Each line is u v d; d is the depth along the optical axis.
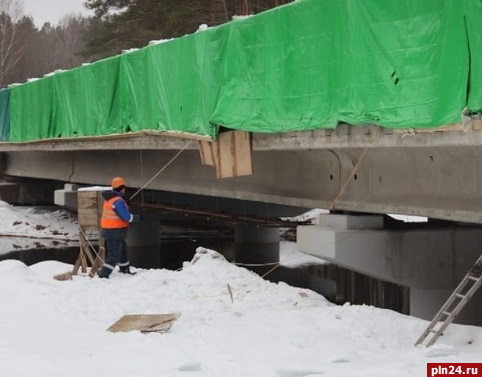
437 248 12.77
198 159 19.20
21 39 85.56
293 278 22.83
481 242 13.10
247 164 13.60
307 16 10.85
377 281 20.03
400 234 12.60
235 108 12.84
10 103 28.88
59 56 98.06
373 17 9.39
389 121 9.16
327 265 25.17
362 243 12.35
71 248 28.78
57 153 30.72
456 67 8.12
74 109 21.92
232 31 12.87
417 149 10.88
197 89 14.30
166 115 15.91
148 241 27.97
